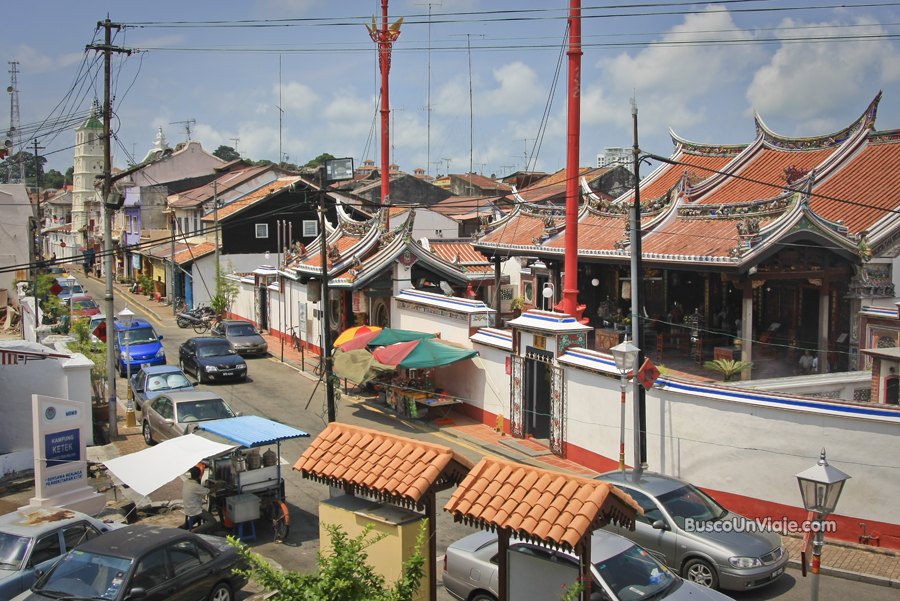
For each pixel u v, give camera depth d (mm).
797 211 21000
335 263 29984
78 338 26047
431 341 24141
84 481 15742
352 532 9117
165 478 13219
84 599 9922
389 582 8695
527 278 38969
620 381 17266
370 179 71000
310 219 52750
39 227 46812
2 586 10711
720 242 22266
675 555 12461
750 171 31266
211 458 15008
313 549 14141
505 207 55625
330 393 21125
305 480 18281
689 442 16469
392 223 52531
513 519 7547
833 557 13922
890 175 25469
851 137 27719
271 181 56188
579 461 19438
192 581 10891
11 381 19531
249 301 44781
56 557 11594
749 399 15625
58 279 52719
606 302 31516
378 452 9102
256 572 7113
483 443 21516
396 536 8641
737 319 28547
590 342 29172
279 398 26953
